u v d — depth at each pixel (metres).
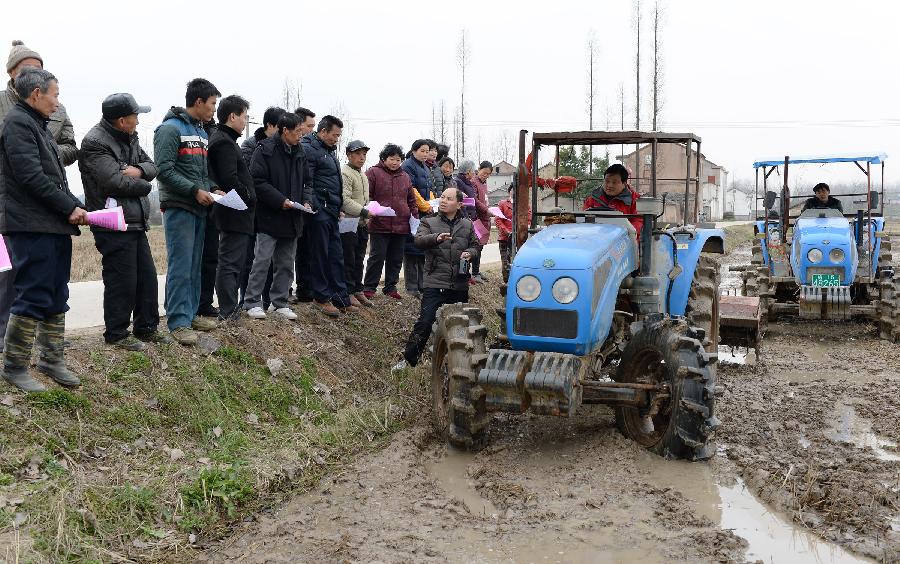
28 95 4.55
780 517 4.45
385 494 4.71
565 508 4.47
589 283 5.02
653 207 5.74
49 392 4.65
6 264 4.24
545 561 3.87
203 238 6.13
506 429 5.95
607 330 5.27
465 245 7.11
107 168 5.17
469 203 9.07
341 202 7.96
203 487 4.46
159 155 5.65
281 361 6.40
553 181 6.40
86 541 3.79
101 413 4.83
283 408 5.95
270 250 6.95
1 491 3.87
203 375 5.68
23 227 4.51
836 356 8.81
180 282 5.93
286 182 6.88
